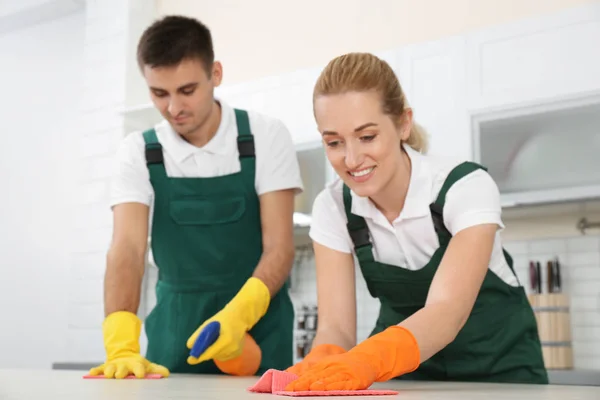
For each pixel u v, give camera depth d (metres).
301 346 3.30
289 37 3.59
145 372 1.32
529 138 2.73
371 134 1.12
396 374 0.97
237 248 1.75
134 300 1.59
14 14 4.17
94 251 3.57
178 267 1.76
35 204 4.13
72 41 4.12
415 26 3.22
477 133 2.79
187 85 1.58
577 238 2.95
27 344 4.01
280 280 1.64
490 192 1.25
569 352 2.79
